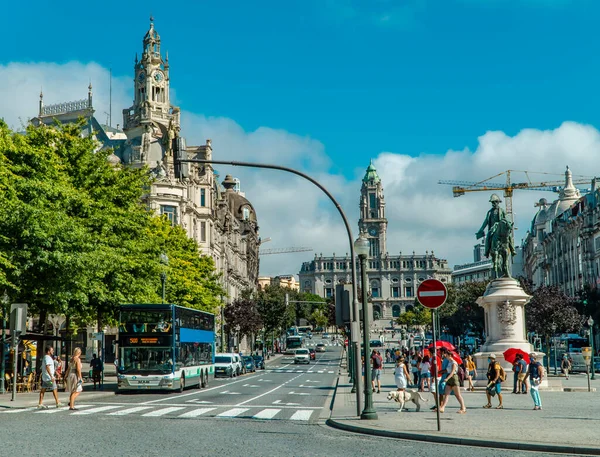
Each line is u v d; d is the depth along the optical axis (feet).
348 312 85.46
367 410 80.94
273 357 456.86
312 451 56.44
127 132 336.49
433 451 56.90
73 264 124.57
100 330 186.09
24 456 51.37
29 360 165.58
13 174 124.88
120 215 153.58
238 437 65.77
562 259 431.43
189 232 326.03
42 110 339.16
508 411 91.81
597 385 162.40
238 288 478.59
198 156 359.05
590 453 55.42
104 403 111.96
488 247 144.66
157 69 342.85
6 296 117.50
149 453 53.78
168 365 136.87
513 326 138.51
